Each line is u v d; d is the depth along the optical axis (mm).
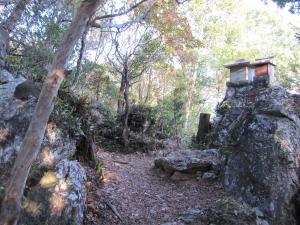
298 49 17109
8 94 3988
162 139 9633
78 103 5164
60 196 3244
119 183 5211
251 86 7141
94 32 10656
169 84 14039
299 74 12156
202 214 4172
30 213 3006
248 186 4477
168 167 5848
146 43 9750
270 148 4414
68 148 4301
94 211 3932
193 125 14227
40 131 2338
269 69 6965
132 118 9531
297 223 3961
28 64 5367
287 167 4215
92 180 4762
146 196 4891
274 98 6047
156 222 4129
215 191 5023
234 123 6016
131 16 9023
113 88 12047
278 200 4047
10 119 3738
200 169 5746
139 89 13539
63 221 3139
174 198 4922
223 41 17562
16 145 3621
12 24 5559
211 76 18141
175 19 8859
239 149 5016
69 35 2418
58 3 6469
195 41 9672
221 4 16609
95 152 5539
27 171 2314
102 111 9148
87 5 2439
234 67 7660
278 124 4578
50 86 2363
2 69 4516
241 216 3908
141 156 7867
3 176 3395
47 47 5832
